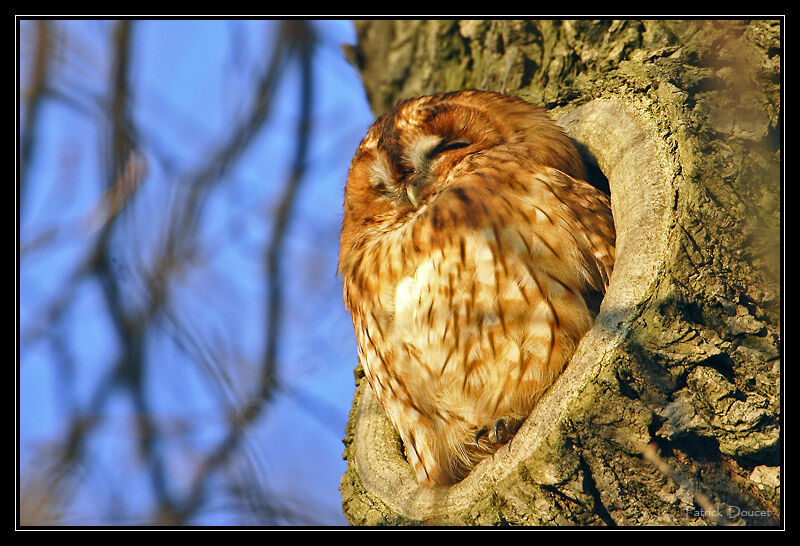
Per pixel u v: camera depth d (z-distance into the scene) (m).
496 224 7.00
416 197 8.61
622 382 5.65
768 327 5.61
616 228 6.55
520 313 6.80
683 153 6.20
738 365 5.55
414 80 9.35
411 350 7.40
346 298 8.77
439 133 8.73
